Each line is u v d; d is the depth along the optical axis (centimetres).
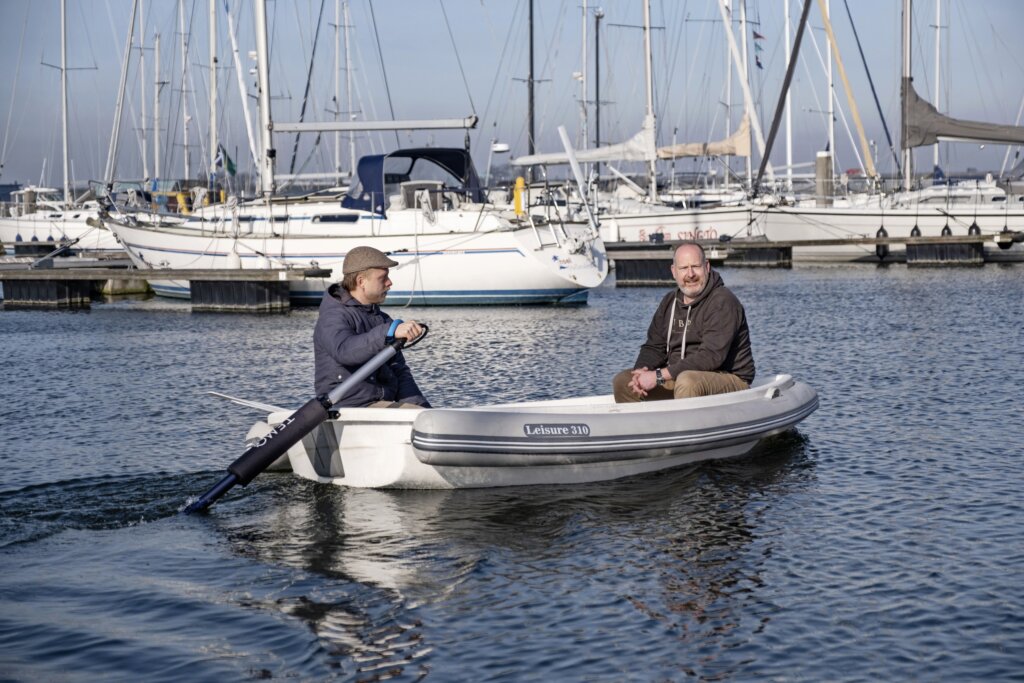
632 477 745
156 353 1527
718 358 779
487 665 441
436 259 2216
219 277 2212
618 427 722
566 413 713
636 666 437
